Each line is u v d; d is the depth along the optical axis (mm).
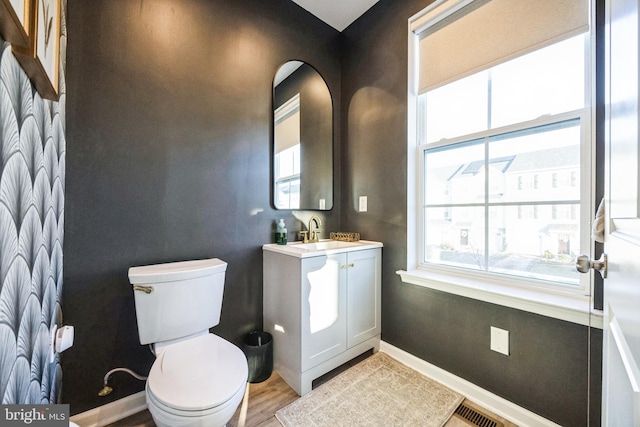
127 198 1376
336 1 2023
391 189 1938
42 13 695
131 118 1385
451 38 1639
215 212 1661
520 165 1400
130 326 1383
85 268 1269
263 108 1876
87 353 1277
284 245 1870
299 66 2076
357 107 2199
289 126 2010
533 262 1360
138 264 1406
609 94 724
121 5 1361
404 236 1849
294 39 2045
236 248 1746
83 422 1258
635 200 457
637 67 447
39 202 809
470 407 1424
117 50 1347
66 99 1208
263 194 1871
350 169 2258
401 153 1872
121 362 1360
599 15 1112
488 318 1420
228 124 1716
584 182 1185
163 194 1480
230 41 1729
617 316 599
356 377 1670
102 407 1309
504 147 1461
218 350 1214
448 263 1724
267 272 1812
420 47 1809
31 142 732
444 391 1536
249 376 1619
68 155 1221
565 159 1255
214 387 996
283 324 1665
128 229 1379
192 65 1577
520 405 1311
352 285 1794
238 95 1760
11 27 520
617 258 613
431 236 1822
